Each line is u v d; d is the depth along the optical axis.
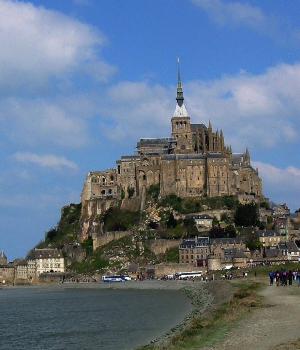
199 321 136.62
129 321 190.25
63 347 142.38
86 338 156.62
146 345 123.69
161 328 164.62
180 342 107.88
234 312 136.38
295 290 186.88
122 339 148.75
